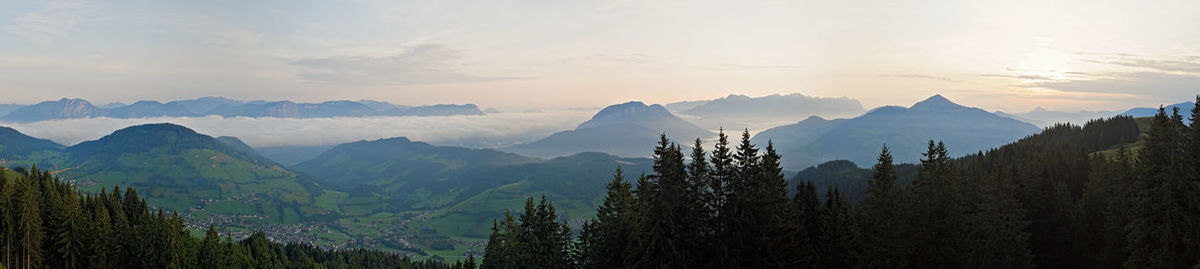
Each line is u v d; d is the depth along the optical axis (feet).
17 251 359.05
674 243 189.37
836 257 212.23
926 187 211.82
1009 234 218.38
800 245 206.39
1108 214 236.43
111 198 529.86
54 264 377.09
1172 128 180.34
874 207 229.86
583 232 252.21
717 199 196.54
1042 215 273.95
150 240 400.67
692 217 192.44
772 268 193.88
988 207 215.72
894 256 215.31
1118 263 234.38
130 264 398.21
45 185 470.39
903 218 213.87
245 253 559.79
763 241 190.70
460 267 460.14
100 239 388.37
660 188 191.62
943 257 210.38
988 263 213.05
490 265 246.47
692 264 192.34
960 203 215.72
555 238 242.37
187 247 439.63
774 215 193.67
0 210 361.10
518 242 238.07
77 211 393.09
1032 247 270.46
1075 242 261.65
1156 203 181.16
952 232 209.15
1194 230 174.40
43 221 384.88
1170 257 178.19
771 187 194.39
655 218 191.93
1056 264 268.62
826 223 214.07
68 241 376.48
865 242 221.87
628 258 202.90
